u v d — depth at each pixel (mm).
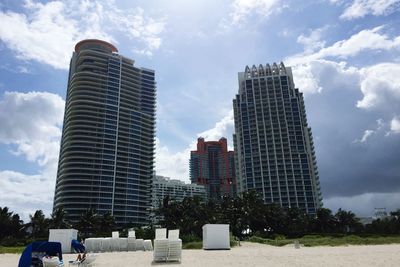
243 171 186500
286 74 196375
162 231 29422
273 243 57125
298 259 22172
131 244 43406
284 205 170625
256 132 187625
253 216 100188
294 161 177500
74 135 168750
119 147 175875
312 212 169000
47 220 106438
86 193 159375
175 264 21641
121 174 171750
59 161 182875
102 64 187500
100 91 181625
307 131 185875
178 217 96938
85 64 185125
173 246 24188
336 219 121000
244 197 107062
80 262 19969
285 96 191000
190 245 47281
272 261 21375
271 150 181500
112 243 42875
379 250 30422
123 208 166750
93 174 163500
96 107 176375
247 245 53188
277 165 177750
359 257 22609
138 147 184750
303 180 174125
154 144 197625
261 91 195125
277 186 174375
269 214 111000
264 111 190125
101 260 25750
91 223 113812
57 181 177875
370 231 119562
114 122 178875
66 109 191000
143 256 29969
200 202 99500
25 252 18422
